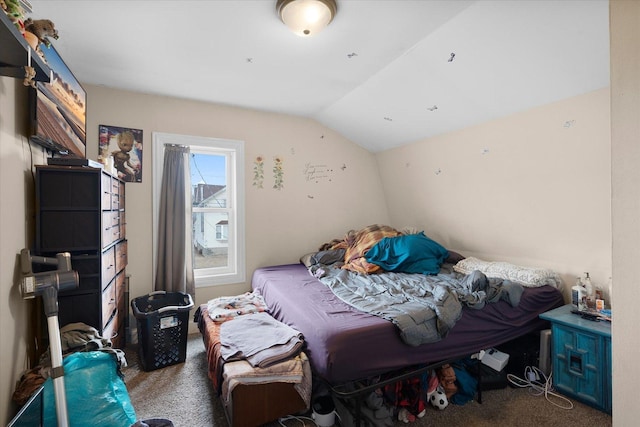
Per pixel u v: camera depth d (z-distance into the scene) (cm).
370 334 156
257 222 329
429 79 233
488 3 158
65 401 109
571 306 218
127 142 273
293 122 347
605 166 205
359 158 391
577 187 221
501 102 235
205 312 240
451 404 187
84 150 200
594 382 180
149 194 281
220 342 185
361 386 159
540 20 161
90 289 163
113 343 206
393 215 402
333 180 373
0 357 114
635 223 98
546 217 244
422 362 169
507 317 204
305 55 214
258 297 265
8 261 123
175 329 231
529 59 189
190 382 209
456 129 290
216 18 174
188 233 292
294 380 160
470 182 296
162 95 285
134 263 276
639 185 96
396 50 207
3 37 93
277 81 255
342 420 161
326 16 165
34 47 127
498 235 283
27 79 107
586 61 179
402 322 162
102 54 212
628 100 98
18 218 133
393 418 173
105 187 178
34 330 147
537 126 233
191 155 312
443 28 182
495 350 218
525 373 211
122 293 243
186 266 291
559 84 202
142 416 175
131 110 275
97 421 124
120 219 233
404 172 365
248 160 324
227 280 315
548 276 234
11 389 122
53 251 154
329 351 147
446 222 333
